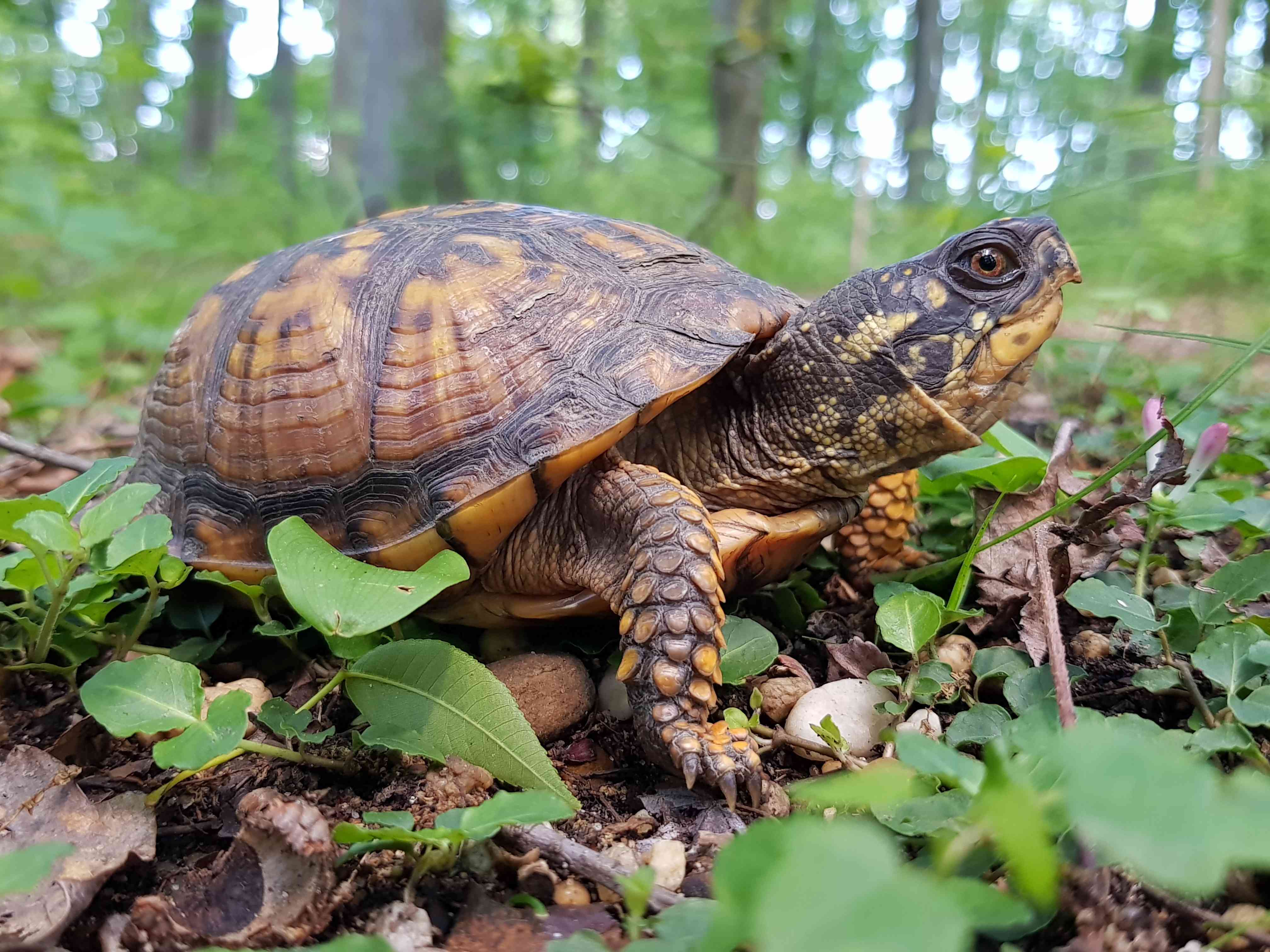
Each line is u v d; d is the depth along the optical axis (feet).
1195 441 0.74
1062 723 0.38
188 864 0.41
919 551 0.70
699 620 0.47
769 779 0.46
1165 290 1.75
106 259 1.47
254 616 0.62
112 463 0.53
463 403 0.54
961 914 0.22
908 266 0.58
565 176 2.33
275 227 2.03
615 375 0.54
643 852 0.42
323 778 0.47
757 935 0.22
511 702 0.43
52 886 0.38
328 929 0.37
